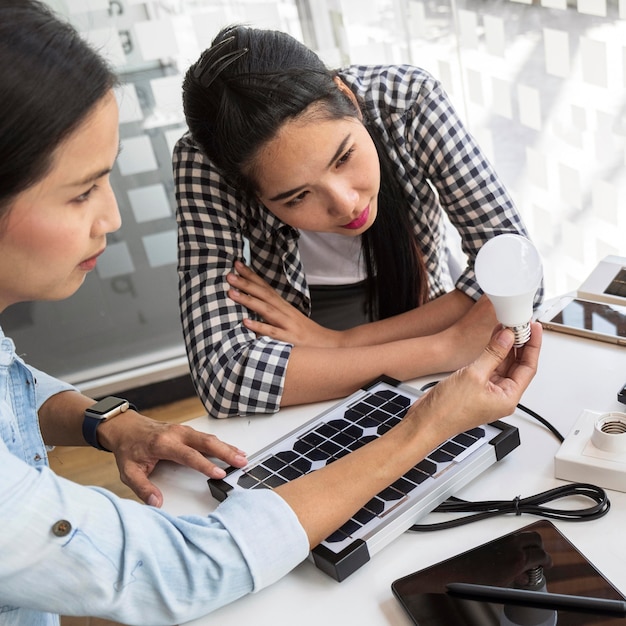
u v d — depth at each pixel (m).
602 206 1.47
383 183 1.09
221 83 0.87
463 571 0.67
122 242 2.10
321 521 0.72
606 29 1.30
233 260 1.12
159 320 2.21
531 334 0.83
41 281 0.65
